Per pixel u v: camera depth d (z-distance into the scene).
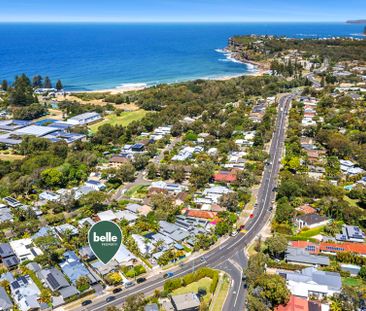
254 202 149.38
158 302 93.56
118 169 174.62
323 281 97.75
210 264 110.81
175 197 151.62
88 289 98.62
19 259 112.44
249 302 88.00
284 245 110.12
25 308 91.31
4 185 161.88
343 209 133.62
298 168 174.88
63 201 143.88
